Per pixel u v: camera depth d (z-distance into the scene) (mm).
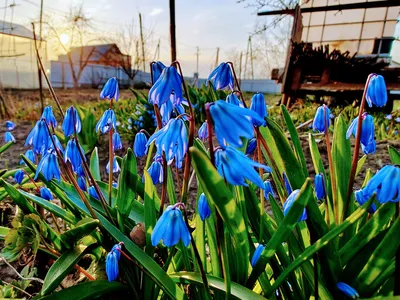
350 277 149
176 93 126
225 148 112
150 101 130
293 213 129
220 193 116
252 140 181
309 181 119
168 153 129
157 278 149
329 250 142
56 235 190
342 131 181
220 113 103
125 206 197
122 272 181
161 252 198
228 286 133
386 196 116
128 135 728
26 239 185
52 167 167
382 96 138
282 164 178
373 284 141
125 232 196
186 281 164
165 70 127
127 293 187
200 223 167
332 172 173
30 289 238
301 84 1148
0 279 229
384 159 526
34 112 1133
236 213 124
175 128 125
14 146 728
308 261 153
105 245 187
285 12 1113
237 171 109
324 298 154
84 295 158
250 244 170
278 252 161
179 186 198
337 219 172
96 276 204
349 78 1069
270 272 198
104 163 585
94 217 174
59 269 161
